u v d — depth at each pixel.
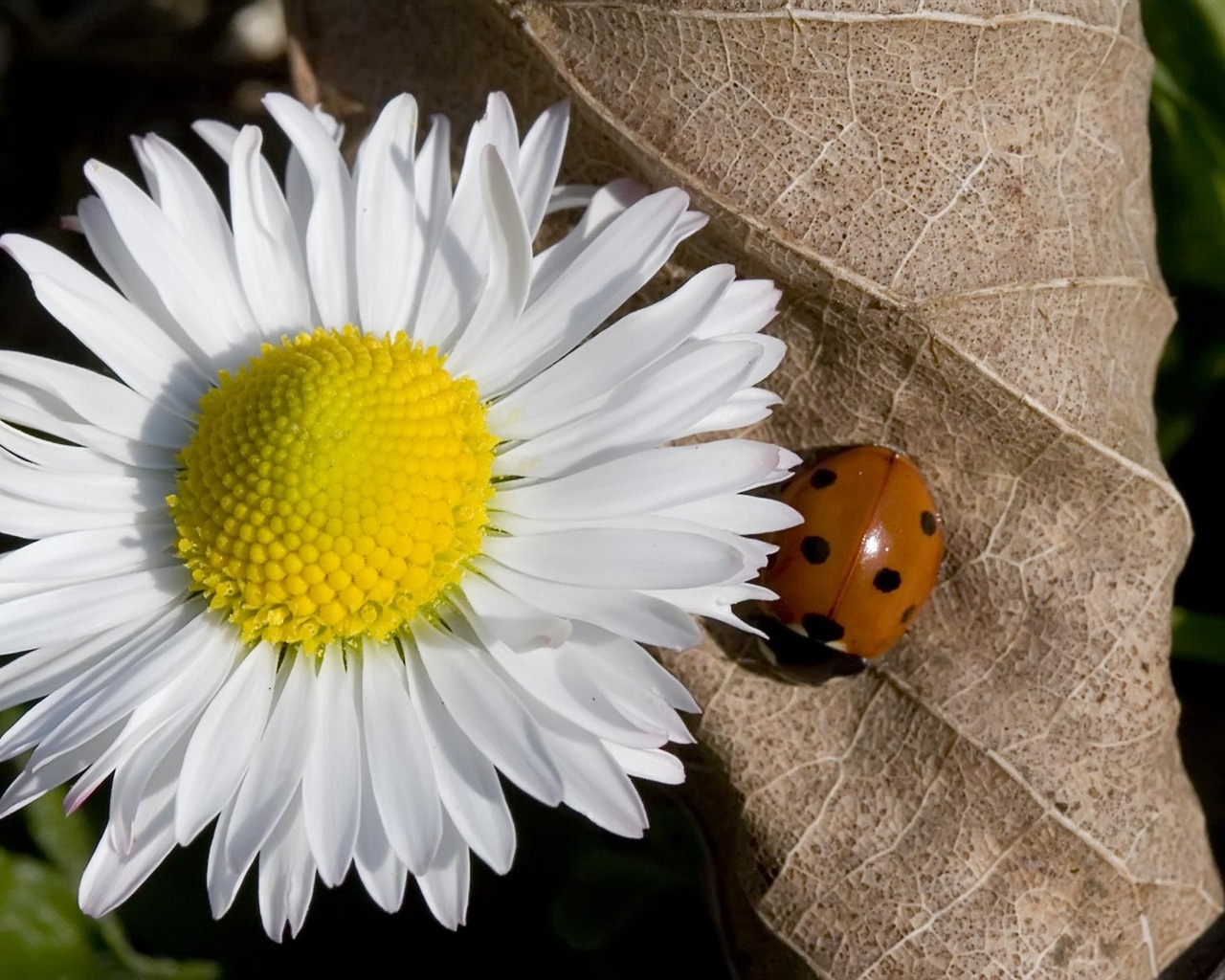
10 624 0.11
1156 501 0.12
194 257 0.12
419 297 0.12
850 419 0.12
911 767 0.12
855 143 0.12
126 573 0.11
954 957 0.12
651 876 0.13
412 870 0.11
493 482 0.12
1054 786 0.12
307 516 0.11
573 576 0.11
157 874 0.13
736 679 0.12
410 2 0.12
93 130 0.14
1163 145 0.13
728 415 0.12
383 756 0.11
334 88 0.12
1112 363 0.12
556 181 0.12
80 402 0.11
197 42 0.14
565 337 0.12
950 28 0.12
